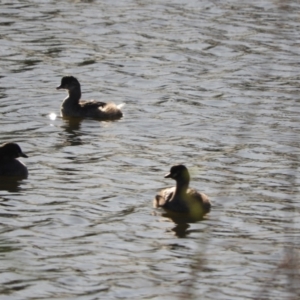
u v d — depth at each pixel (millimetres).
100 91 29219
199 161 22750
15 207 19375
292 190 20703
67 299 15297
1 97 28125
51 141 24250
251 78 30688
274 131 25359
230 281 16047
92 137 24734
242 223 18781
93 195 20234
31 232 18062
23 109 27141
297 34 35656
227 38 35188
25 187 20641
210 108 27531
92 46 34031
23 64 31531
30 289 15641
